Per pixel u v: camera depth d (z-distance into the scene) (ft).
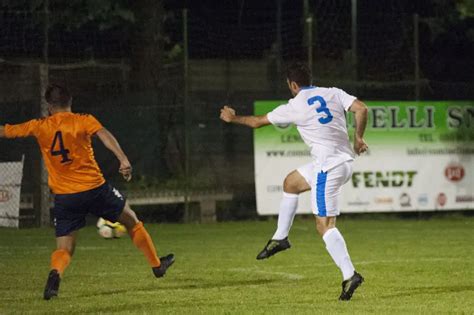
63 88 78.89
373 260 110.73
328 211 80.33
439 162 172.96
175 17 206.69
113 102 176.86
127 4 184.85
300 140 166.09
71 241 79.61
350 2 217.97
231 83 195.62
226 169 176.76
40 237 143.54
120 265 107.14
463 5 193.98
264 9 220.02
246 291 86.07
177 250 124.57
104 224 99.40
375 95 196.34
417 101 171.94
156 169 174.60
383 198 170.09
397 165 170.71
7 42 189.67
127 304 78.69
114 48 199.21
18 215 155.94
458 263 107.45
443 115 173.17
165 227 161.48
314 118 80.74
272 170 164.76
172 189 171.22
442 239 138.72
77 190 78.23
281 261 110.73
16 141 163.12
